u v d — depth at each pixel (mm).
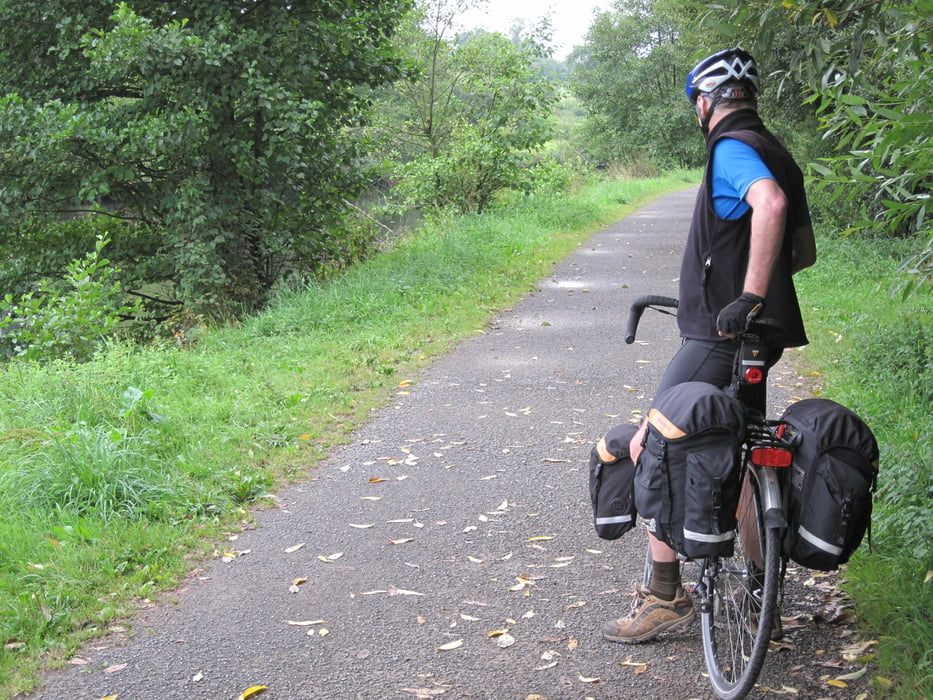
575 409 6844
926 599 3461
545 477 5449
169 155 14109
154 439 5797
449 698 3207
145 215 15570
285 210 15484
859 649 3352
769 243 2729
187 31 12828
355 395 7262
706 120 3129
